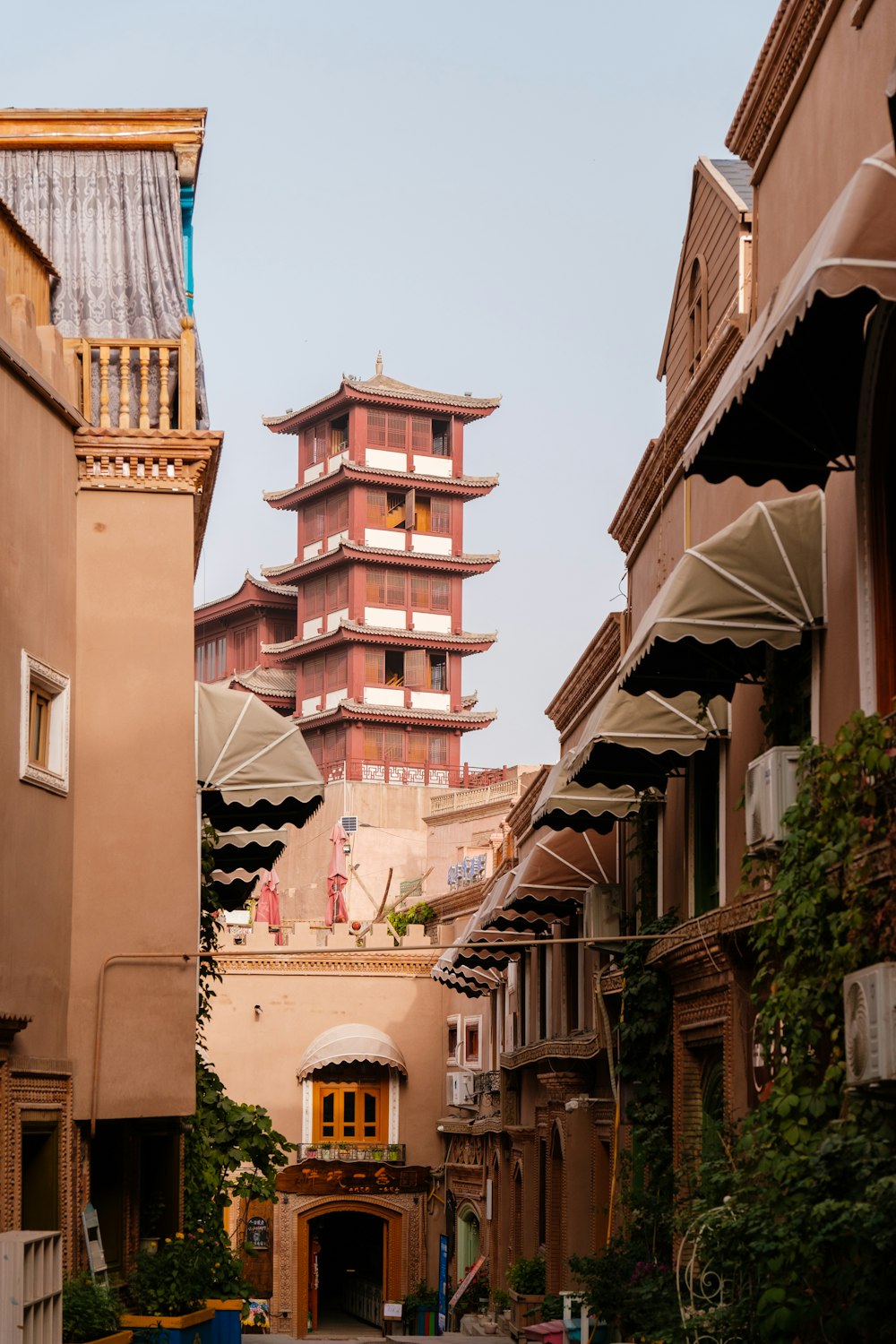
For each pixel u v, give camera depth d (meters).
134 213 17.09
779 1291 9.44
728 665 12.76
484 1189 38.78
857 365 9.91
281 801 16.06
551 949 28.73
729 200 15.91
